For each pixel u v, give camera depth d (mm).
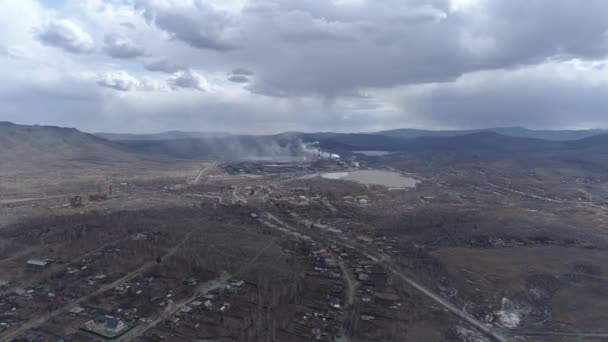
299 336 113875
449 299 143625
